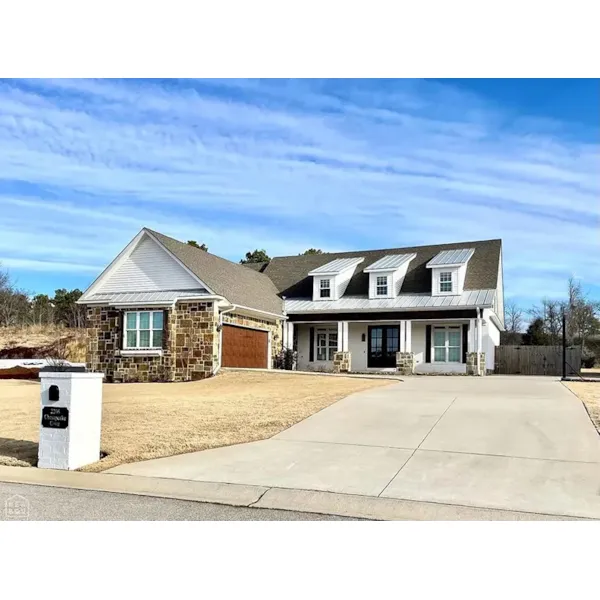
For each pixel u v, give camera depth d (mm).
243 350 23688
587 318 43219
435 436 9445
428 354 25609
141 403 13352
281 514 6109
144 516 6012
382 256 29484
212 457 8383
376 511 6176
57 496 6723
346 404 12594
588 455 8125
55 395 8094
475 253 27484
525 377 22141
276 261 32250
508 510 6082
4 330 33750
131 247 23109
